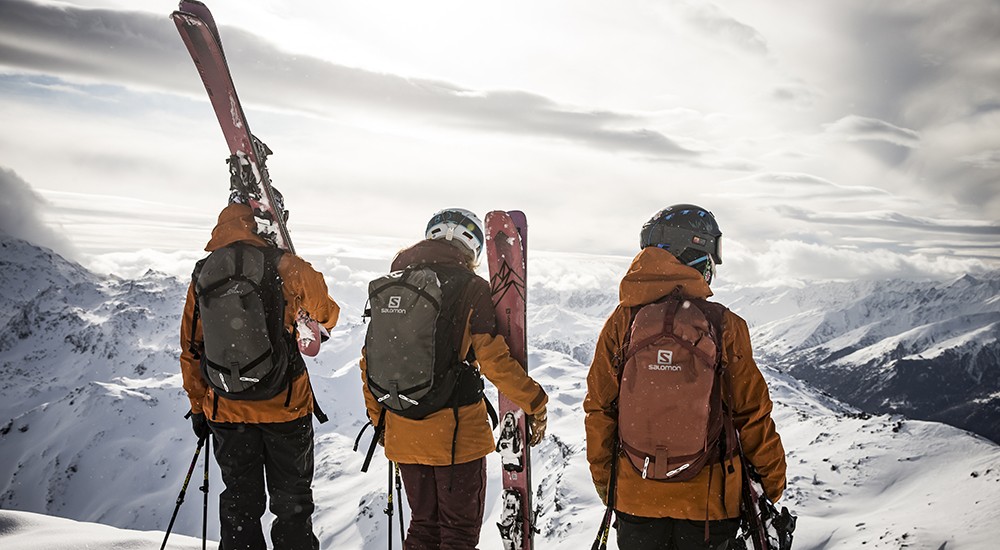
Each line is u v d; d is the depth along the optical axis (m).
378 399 3.42
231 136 3.98
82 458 179.00
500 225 3.79
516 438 3.64
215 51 3.91
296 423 3.75
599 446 3.07
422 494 3.59
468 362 3.49
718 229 3.15
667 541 2.93
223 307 3.46
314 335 4.05
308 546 3.83
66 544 5.32
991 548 7.65
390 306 3.34
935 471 13.09
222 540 3.77
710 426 2.77
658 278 2.99
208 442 3.96
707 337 2.75
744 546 2.90
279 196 4.11
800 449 16.67
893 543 9.14
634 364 2.82
